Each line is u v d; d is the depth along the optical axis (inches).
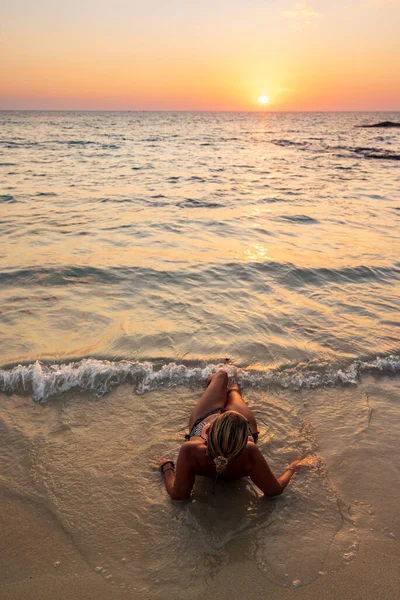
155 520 102.7
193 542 97.1
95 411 140.7
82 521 101.4
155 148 1336.1
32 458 119.9
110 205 454.0
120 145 1412.4
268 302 223.8
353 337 189.8
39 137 1755.7
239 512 105.7
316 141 1849.2
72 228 354.9
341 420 139.9
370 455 124.9
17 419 135.7
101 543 96.0
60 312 205.5
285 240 337.4
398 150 1370.6
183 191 553.6
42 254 285.3
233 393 135.9
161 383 155.6
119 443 127.2
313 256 297.3
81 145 1365.7
